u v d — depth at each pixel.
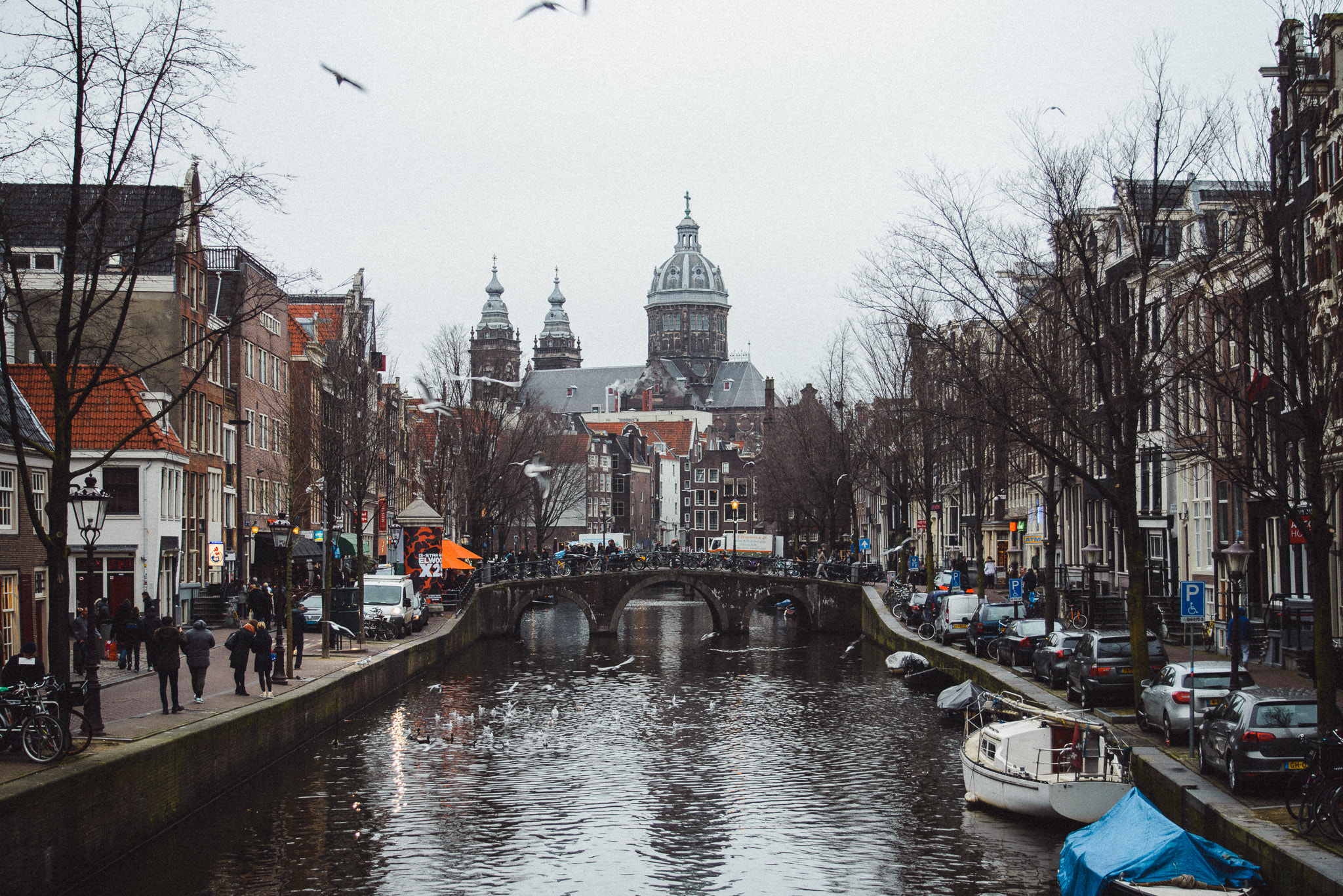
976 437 49.19
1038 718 26.83
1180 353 34.03
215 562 50.88
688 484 181.00
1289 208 25.34
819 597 77.38
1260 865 17.50
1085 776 24.56
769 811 27.14
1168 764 23.23
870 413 69.81
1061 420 32.47
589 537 128.12
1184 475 46.41
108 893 20.83
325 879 22.33
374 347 70.94
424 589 64.88
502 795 28.70
